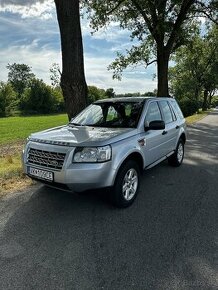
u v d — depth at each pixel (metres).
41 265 3.42
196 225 4.43
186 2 18.06
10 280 3.16
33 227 4.35
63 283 3.11
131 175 5.17
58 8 8.34
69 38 8.39
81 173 4.42
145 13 19.36
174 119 7.50
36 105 75.69
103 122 5.97
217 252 3.69
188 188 6.17
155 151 6.11
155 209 5.03
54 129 5.76
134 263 3.45
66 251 3.71
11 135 22.25
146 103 6.14
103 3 19.28
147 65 23.72
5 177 6.66
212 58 45.22
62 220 4.58
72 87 8.57
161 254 3.64
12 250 3.73
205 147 11.42
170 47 19.08
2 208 5.04
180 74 50.16
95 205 5.17
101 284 3.09
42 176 4.75
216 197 5.65
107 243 3.90
